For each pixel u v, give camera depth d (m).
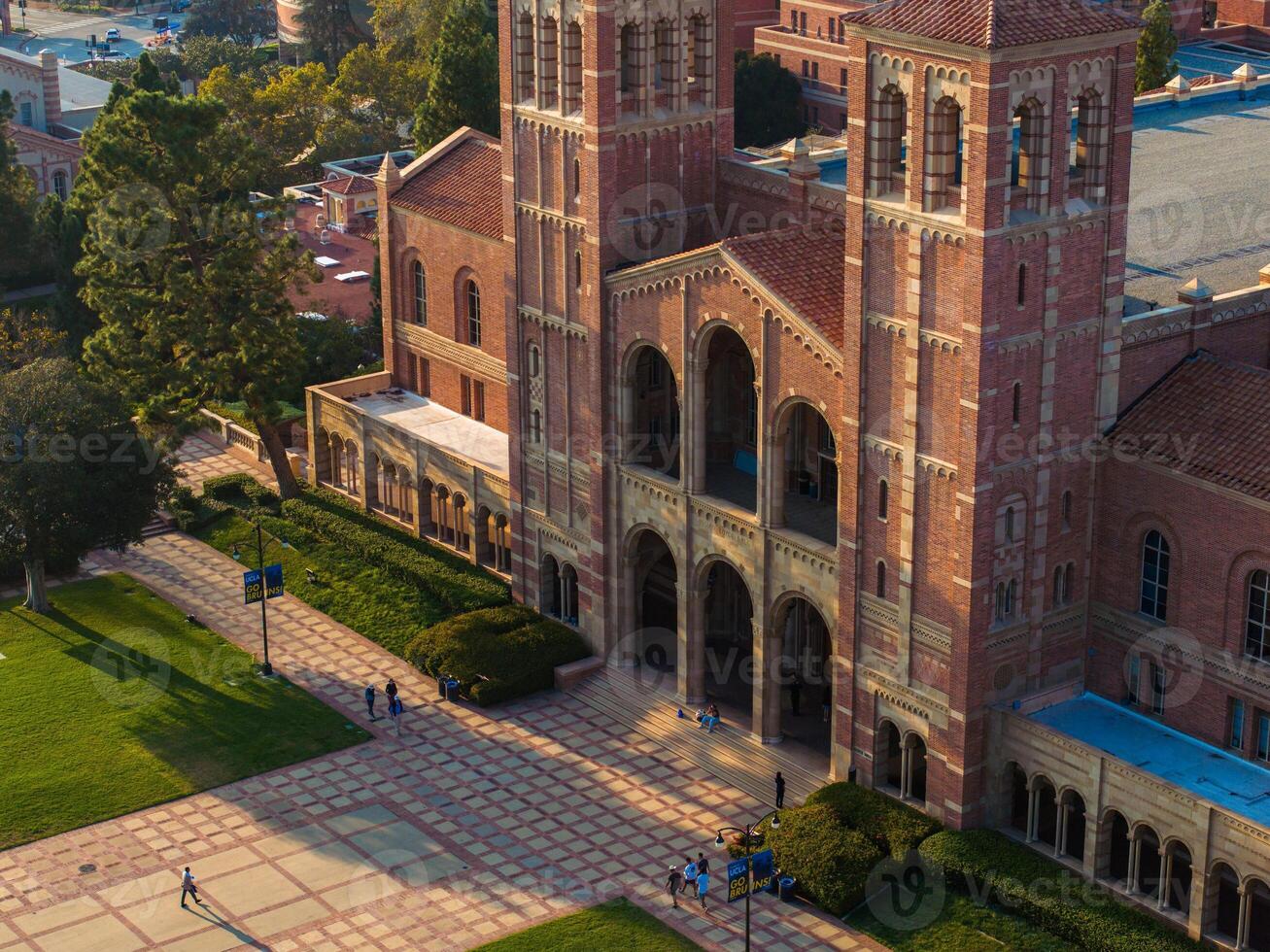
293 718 92.75
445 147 115.12
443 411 114.69
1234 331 81.31
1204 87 112.88
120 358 107.75
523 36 91.44
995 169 69.50
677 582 90.56
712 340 91.81
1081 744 73.44
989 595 75.44
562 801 85.12
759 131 176.88
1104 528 78.56
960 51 69.00
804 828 78.50
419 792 86.00
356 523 112.25
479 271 107.94
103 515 99.19
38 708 93.25
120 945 74.69
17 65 166.62
